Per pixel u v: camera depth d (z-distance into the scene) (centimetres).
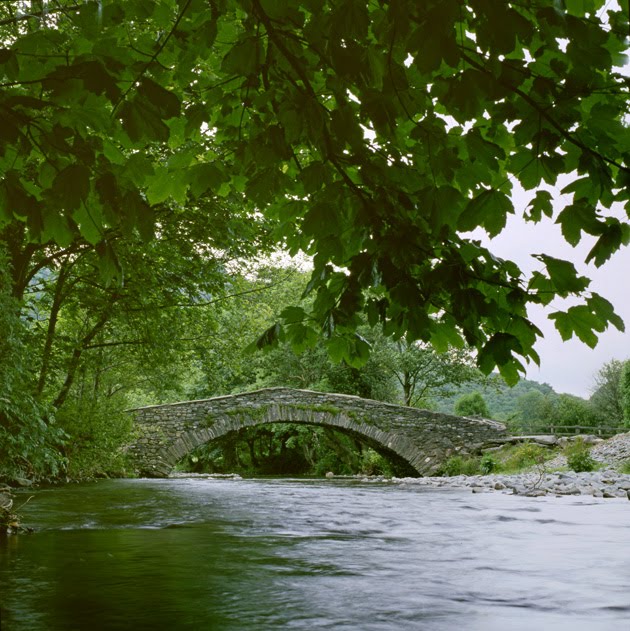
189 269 1501
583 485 1426
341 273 298
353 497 1265
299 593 308
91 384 2402
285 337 312
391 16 186
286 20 231
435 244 280
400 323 292
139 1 239
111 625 243
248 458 4956
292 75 257
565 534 586
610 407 4288
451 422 2959
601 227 241
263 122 287
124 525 676
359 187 305
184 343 1769
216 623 247
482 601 290
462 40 227
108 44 212
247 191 280
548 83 216
